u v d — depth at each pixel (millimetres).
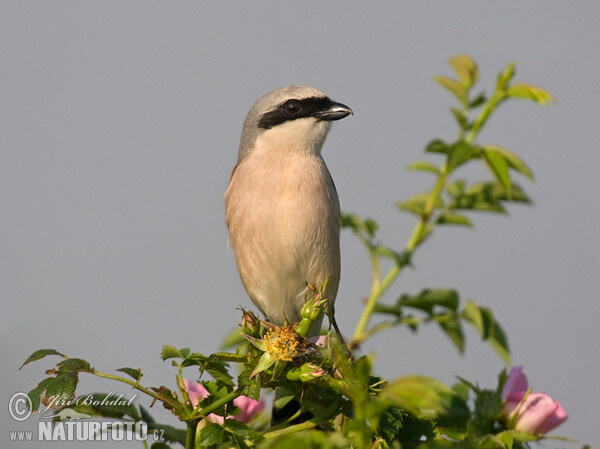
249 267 9727
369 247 8766
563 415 5562
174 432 5754
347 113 9766
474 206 8852
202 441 5207
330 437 3730
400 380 3422
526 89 7574
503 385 5750
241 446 5270
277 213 9383
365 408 3787
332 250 9695
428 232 8844
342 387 5480
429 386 3389
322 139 9852
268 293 9836
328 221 9586
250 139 9992
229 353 5406
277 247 9438
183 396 5398
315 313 5648
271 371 5656
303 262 9555
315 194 9523
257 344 5578
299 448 3672
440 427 5758
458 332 8383
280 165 9594
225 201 9984
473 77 8016
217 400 5398
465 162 8070
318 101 9805
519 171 7141
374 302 8625
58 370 5465
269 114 9859
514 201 8906
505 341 8227
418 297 8469
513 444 5523
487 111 7770
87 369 5500
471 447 4438
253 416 6539
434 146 8070
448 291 8445
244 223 9539
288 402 6945
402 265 8711
